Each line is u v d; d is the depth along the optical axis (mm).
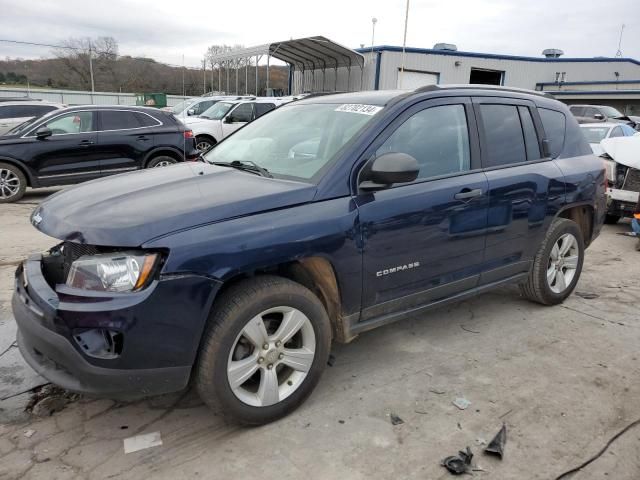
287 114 4035
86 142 9734
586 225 4938
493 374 3510
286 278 2918
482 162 3793
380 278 3221
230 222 2656
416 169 2982
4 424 2871
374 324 3314
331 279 3029
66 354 2430
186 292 2490
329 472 2545
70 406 3057
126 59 50750
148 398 3158
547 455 2693
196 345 2570
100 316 2379
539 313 4586
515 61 31156
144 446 2717
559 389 3332
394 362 3652
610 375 3525
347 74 28250
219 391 2668
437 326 4273
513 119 4129
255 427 2889
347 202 3016
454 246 3582
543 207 4203
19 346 2857
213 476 2508
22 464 2559
